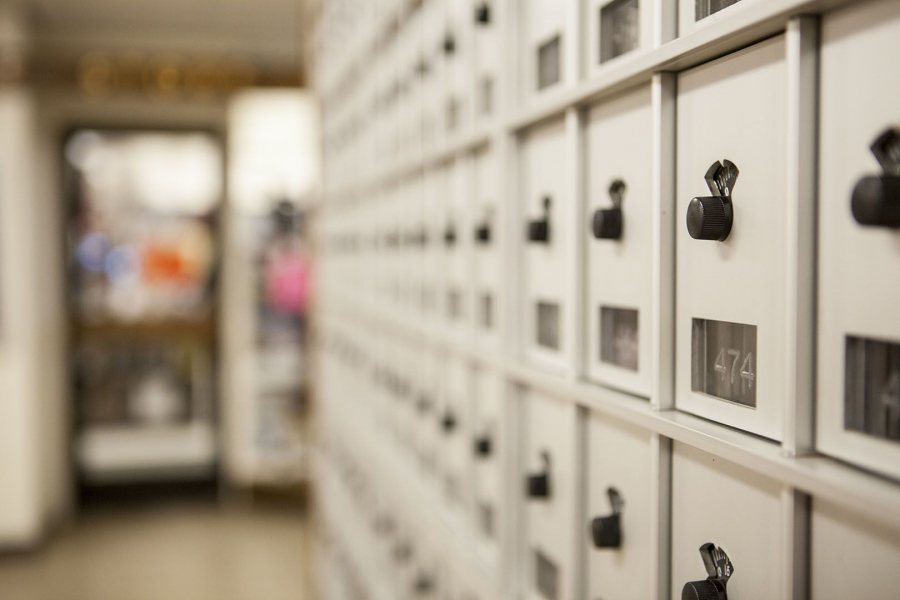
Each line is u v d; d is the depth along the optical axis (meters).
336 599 2.87
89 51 4.80
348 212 2.64
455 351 1.49
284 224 5.33
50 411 4.92
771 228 0.69
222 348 5.34
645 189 0.89
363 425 2.41
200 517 5.23
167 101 5.12
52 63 4.55
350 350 2.63
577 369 1.04
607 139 0.97
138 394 5.33
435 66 1.62
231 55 4.93
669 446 0.85
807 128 0.64
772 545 0.70
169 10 4.41
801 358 0.65
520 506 1.27
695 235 0.74
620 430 0.96
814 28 0.63
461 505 1.56
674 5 0.81
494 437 1.38
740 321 0.73
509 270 1.24
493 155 1.35
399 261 1.97
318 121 3.16
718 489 0.77
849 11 0.60
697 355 0.81
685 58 0.77
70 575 4.27
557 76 1.12
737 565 0.74
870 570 0.60
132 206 5.19
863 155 0.60
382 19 2.03
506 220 1.24
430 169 1.69
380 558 2.18
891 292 0.58
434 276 1.68
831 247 0.63
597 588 1.02
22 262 4.38
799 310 0.64
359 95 2.40
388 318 2.05
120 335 5.21
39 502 4.64
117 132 5.14
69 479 5.19
